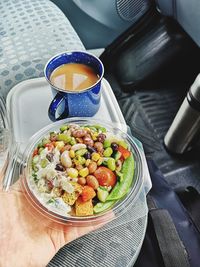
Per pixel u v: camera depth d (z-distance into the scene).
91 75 0.60
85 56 0.60
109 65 1.20
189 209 0.83
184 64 1.20
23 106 0.64
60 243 0.50
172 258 0.65
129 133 0.62
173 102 1.17
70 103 0.57
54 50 0.80
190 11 0.97
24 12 0.91
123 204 0.51
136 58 1.18
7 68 0.76
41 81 0.67
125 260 0.53
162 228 0.68
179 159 1.05
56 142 0.53
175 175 1.02
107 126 0.59
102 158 0.52
